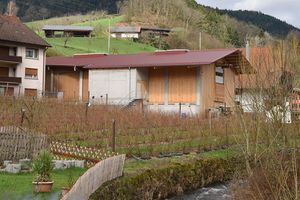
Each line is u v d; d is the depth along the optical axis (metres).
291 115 14.91
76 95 49.97
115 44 96.62
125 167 19.95
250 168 16.02
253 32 125.00
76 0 153.12
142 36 112.31
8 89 50.28
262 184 13.27
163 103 45.12
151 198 18.83
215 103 44.91
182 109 44.00
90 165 19.73
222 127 28.66
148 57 47.81
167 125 29.89
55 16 144.75
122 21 132.25
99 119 29.02
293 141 12.94
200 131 28.33
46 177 15.20
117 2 156.12
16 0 139.25
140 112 33.97
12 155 18.91
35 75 52.28
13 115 26.81
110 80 46.50
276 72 16.45
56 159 20.19
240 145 20.20
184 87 44.34
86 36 103.06
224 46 118.12
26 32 53.59
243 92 19.16
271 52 17.78
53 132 25.36
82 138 25.06
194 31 123.56
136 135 25.89
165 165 20.88
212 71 44.81
